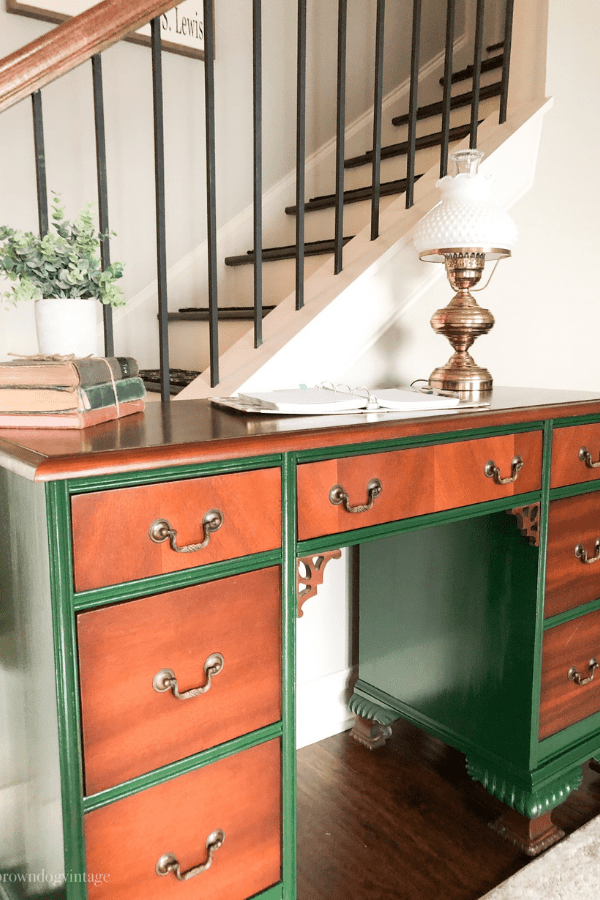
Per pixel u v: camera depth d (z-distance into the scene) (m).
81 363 0.83
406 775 1.49
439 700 1.42
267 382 1.28
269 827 0.87
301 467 0.83
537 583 1.19
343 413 0.98
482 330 1.30
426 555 1.42
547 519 1.18
